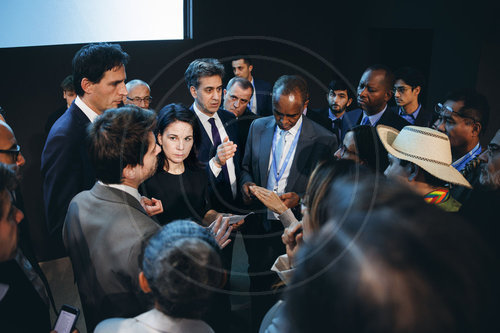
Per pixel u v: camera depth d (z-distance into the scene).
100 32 3.63
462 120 2.34
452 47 4.14
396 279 0.55
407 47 4.81
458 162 2.43
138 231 1.33
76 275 1.45
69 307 1.41
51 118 3.08
